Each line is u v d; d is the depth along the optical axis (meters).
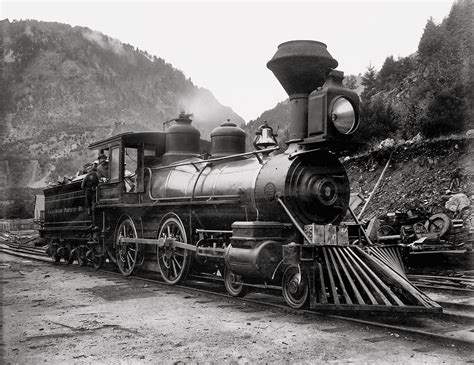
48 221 16.81
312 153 7.71
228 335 5.76
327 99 7.08
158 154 12.35
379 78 31.52
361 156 21.69
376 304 6.11
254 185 8.13
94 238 13.12
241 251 7.61
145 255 11.48
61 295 8.97
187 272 9.93
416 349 5.08
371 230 8.26
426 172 17.97
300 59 7.46
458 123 18.23
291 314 7.04
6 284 10.51
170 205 10.24
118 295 8.97
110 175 12.52
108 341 5.52
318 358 4.78
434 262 12.30
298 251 6.73
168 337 5.68
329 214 7.83
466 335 5.69
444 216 12.96
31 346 5.32
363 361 4.67
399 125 21.36
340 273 6.84
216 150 10.38
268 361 4.70
